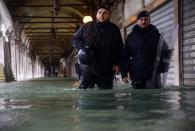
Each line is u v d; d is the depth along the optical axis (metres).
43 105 4.98
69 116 3.70
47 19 37.09
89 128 2.94
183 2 10.63
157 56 8.83
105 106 4.66
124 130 2.83
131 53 9.02
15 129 2.96
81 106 4.71
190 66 10.17
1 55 25.59
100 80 9.34
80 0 28.70
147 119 3.42
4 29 25.23
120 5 19.42
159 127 2.96
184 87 9.27
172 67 11.31
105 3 22.44
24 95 7.32
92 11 25.34
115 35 9.19
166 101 5.32
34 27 41.38
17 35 34.16
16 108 4.62
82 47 9.16
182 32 10.70
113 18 22.08
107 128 2.93
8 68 26.78
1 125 3.17
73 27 38.81
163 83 9.88
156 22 13.25
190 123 3.16
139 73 8.88
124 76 9.17
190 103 4.97
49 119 3.50
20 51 37.66
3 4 22.53
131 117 3.57
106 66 9.23
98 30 9.14
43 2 30.08
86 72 9.28
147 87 8.95
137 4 15.68
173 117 3.54
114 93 7.36
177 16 10.77
